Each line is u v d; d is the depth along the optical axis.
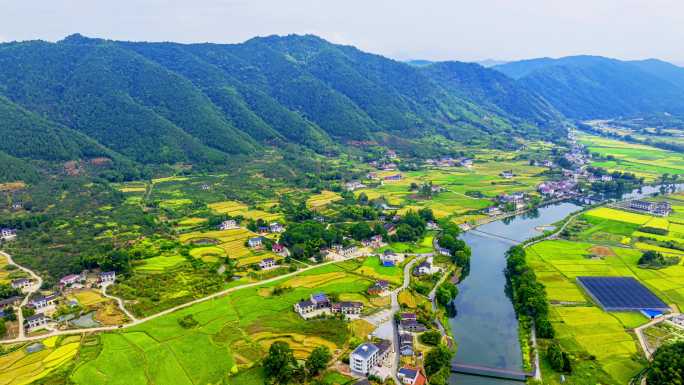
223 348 188.38
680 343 171.50
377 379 168.88
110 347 188.50
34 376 169.88
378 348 181.62
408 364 178.75
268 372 170.88
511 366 183.50
